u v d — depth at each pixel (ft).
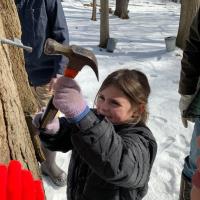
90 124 3.94
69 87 3.64
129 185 4.58
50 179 9.68
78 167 5.34
